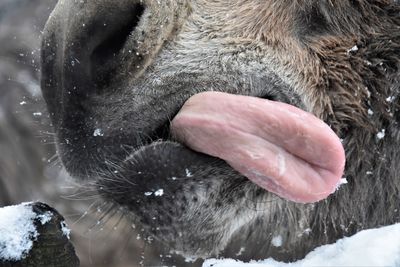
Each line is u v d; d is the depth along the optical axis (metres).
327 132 2.87
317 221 3.98
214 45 3.22
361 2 3.60
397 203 3.96
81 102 3.02
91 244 5.98
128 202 3.17
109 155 3.08
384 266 2.84
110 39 2.98
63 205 6.04
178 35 3.16
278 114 2.86
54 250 2.67
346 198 3.91
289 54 3.40
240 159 2.87
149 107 3.07
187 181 3.11
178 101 3.12
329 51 3.52
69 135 3.10
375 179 3.86
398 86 3.67
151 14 3.03
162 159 3.03
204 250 3.37
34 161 6.34
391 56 3.65
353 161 3.77
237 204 3.33
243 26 3.31
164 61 3.10
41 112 4.52
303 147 2.88
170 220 3.17
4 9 6.41
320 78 3.49
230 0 3.33
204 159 3.07
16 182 6.39
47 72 3.15
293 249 4.10
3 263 2.62
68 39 2.96
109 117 3.04
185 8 3.20
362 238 3.05
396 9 3.66
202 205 3.19
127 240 5.41
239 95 2.97
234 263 3.12
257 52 3.30
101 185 3.18
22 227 2.66
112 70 2.99
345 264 2.92
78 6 2.96
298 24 3.49
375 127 3.68
